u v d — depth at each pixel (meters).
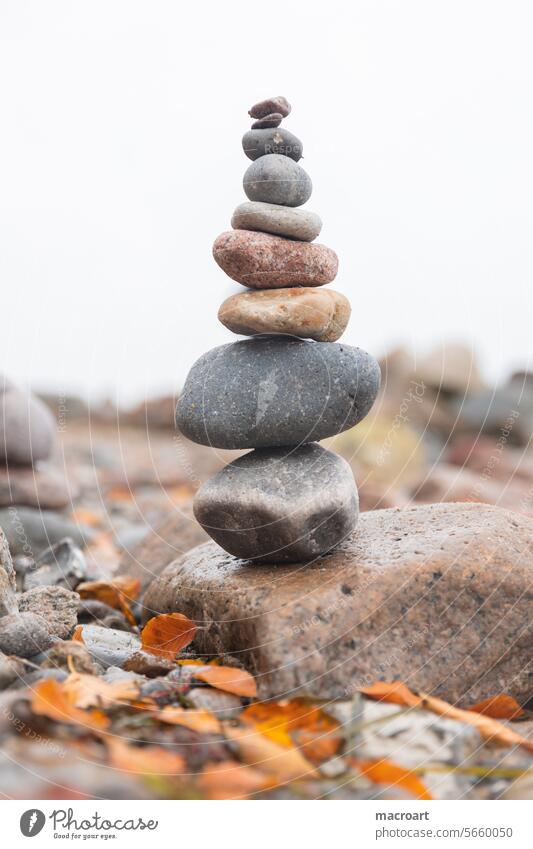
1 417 4.54
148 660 2.28
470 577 2.40
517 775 1.97
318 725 2.03
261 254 2.49
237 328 2.56
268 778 1.85
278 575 2.49
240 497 2.49
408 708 2.11
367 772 1.89
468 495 6.50
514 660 2.39
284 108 2.61
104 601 3.22
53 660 2.14
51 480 4.62
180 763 1.82
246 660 2.36
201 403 2.54
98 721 1.90
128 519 5.32
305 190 2.58
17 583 3.41
